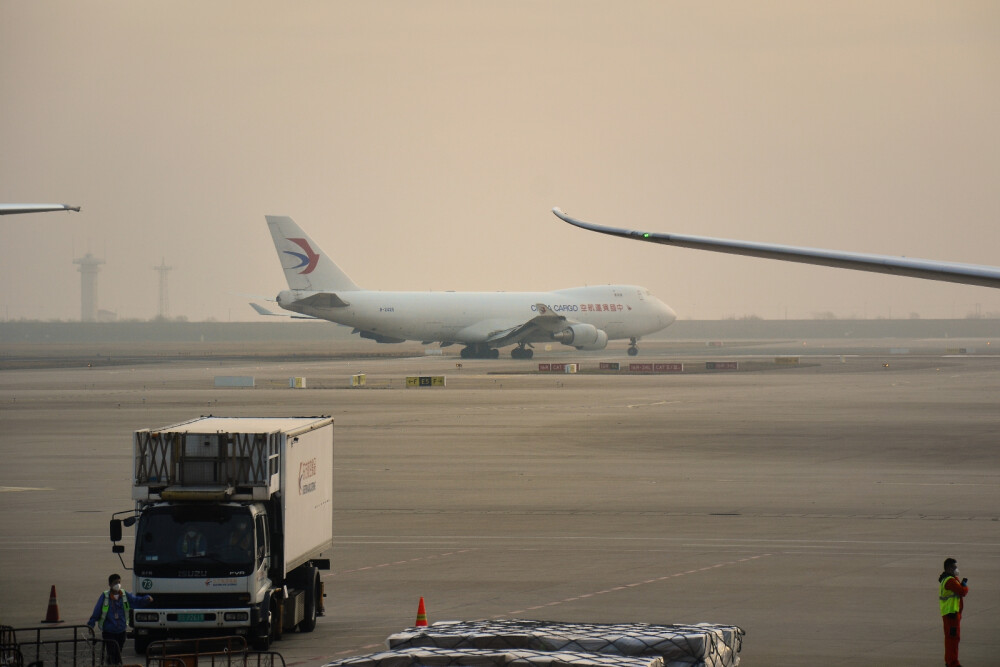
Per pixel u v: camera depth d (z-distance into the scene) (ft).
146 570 261.24
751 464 609.42
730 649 180.86
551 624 185.47
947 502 483.51
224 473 269.03
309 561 296.30
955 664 242.58
